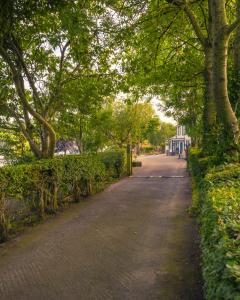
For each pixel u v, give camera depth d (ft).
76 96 37.09
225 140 24.20
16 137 45.37
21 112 37.17
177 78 46.16
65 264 16.46
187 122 65.62
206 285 8.33
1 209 20.66
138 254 17.67
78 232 22.45
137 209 30.22
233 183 15.47
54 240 20.65
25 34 29.19
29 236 21.59
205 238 10.04
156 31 38.86
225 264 6.28
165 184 49.16
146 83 46.70
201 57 46.03
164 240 20.13
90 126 55.72
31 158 41.57
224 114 24.12
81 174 35.47
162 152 236.84
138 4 33.78
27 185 24.17
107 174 52.13
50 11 24.70
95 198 36.86
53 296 12.98
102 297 12.75
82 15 25.34
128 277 14.61
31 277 14.94
